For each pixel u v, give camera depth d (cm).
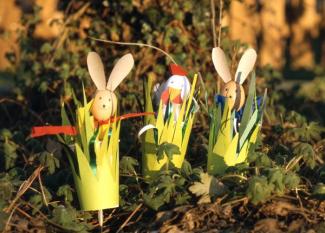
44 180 720
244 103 709
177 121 663
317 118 1045
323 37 2472
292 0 2397
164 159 668
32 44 1021
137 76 921
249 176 696
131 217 660
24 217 643
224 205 634
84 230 625
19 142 844
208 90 893
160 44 919
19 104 954
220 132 662
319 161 789
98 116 616
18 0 1464
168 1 930
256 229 614
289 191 659
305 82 1808
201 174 650
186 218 625
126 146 792
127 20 951
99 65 618
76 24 979
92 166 616
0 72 1844
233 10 1453
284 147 757
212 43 929
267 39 1691
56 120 919
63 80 935
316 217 631
